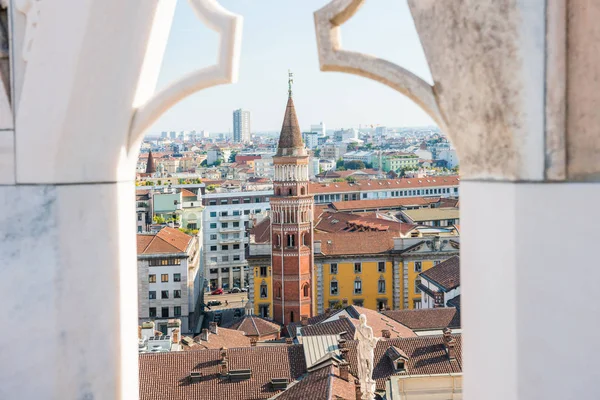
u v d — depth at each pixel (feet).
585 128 11.75
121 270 15.02
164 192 397.80
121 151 14.67
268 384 122.01
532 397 11.93
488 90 12.09
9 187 14.15
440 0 12.65
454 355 128.16
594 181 11.82
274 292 263.49
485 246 12.84
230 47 14.15
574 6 11.53
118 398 14.89
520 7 11.38
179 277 267.18
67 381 14.30
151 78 15.33
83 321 14.44
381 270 287.48
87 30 13.32
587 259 11.78
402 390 84.99
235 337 190.19
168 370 126.00
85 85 13.69
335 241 288.92
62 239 14.14
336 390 100.83
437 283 230.48
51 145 13.87
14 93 13.99
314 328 167.63
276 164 257.75
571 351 11.84
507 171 12.07
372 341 67.26
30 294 14.14
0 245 14.15
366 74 14.01
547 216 11.82
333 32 14.01
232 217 414.62
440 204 471.21
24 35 13.91
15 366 14.20
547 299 11.87
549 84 11.53
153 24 14.17
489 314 12.75
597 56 11.61
